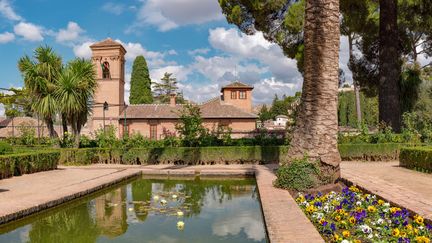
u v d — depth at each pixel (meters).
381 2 17.75
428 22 20.38
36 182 10.03
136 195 9.40
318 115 8.53
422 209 5.55
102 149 16.66
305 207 6.48
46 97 16.16
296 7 17.50
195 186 11.10
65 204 7.78
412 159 12.09
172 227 6.12
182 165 15.69
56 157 14.02
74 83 15.87
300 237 4.54
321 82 8.53
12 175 11.38
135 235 5.66
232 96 37.66
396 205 6.03
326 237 4.71
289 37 19.05
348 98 47.12
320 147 8.47
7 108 33.41
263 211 6.36
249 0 17.81
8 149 12.72
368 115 43.75
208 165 15.61
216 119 33.06
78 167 14.88
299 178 8.29
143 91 48.41
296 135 8.87
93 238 5.55
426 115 20.38
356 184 8.16
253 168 13.87
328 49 8.54
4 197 7.61
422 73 23.53
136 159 16.33
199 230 5.91
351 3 18.30
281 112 71.88
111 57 32.41
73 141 16.89
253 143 16.84
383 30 17.73
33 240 5.51
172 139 16.83
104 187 9.91
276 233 4.75
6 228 6.04
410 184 8.59
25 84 16.23
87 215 7.11
